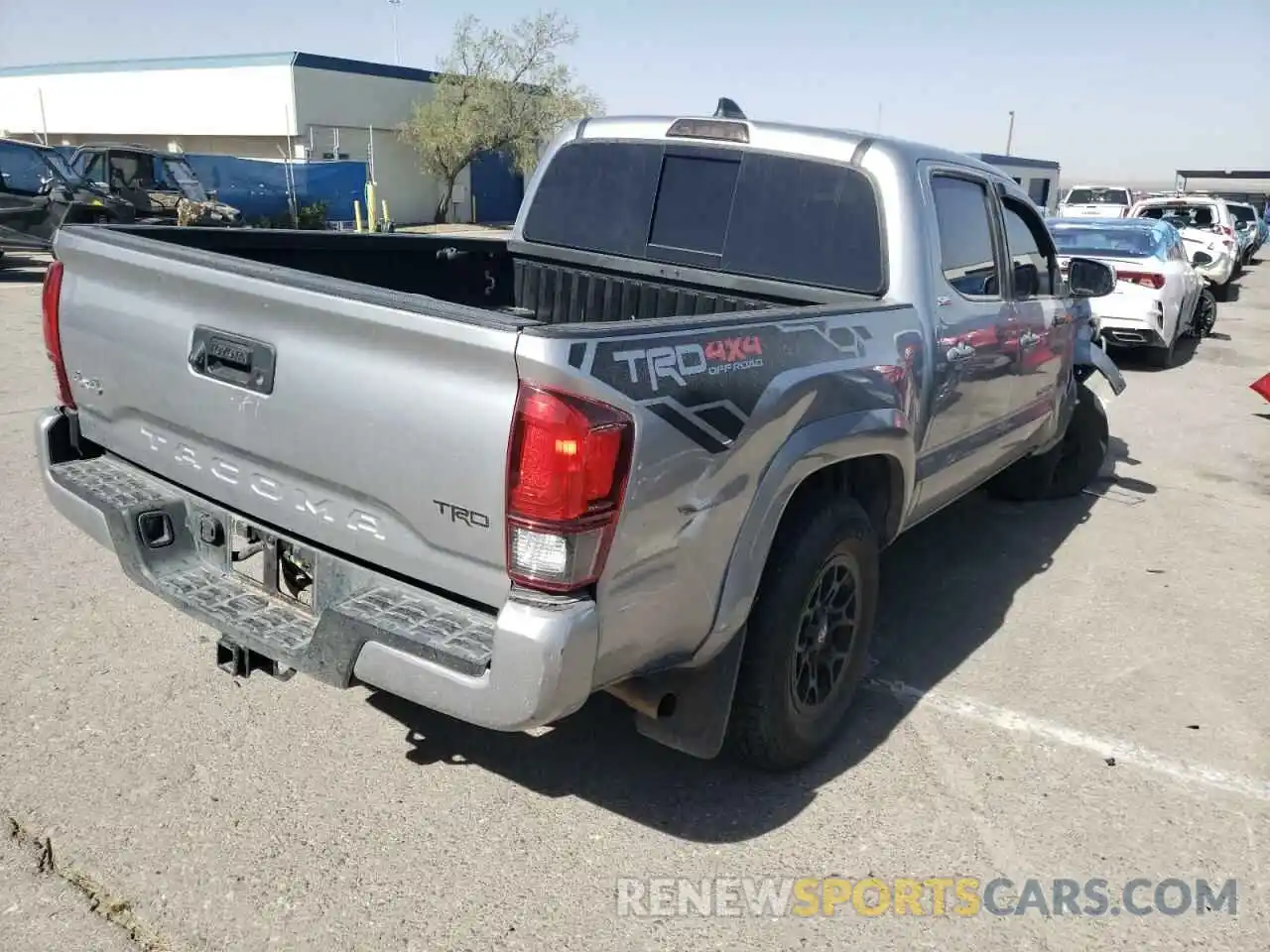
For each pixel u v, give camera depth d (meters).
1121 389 6.36
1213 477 7.53
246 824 3.08
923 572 5.41
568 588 2.43
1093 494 6.99
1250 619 4.94
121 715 3.60
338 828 3.10
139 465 3.44
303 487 2.86
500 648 2.42
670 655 2.83
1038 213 5.07
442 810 3.21
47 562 4.80
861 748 3.68
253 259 4.16
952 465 4.35
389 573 2.75
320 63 35.44
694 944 2.72
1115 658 4.47
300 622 2.95
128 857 2.91
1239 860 3.14
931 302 3.88
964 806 3.36
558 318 4.95
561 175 4.82
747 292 4.22
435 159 38.00
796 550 3.14
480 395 2.43
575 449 2.34
